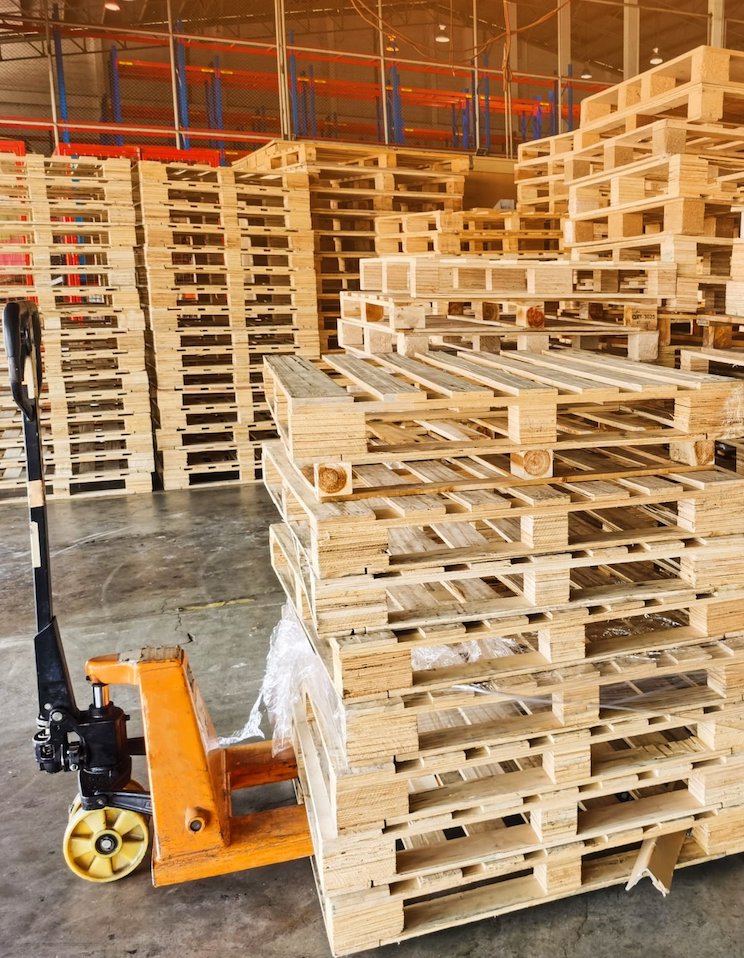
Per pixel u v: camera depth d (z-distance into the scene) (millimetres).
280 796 3480
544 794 2605
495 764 2875
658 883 2723
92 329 8203
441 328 3383
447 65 13453
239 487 8695
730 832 2879
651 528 2678
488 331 3365
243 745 3545
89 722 2889
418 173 9016
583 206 4949
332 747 2500
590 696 2580
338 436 2340
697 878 2867
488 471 2730
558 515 2480
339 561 2326
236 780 3318
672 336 4332
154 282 8234
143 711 2738
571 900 2779
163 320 8359
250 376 9016
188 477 8672
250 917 2775
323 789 2711
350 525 2307
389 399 2383
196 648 4840
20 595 5738
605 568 3168
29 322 2787
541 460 2512
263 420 9422
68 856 2939
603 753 2779
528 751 2559
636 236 4195
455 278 3842
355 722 2361
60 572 6176
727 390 2621
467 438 2834
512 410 2502
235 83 15438
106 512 7812
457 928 2670
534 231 8539
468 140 14734
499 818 2832
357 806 2414
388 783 2420
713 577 2670
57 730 2875
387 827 2473
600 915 2705
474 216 8422
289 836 2846
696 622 2762
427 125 20500
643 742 2895
